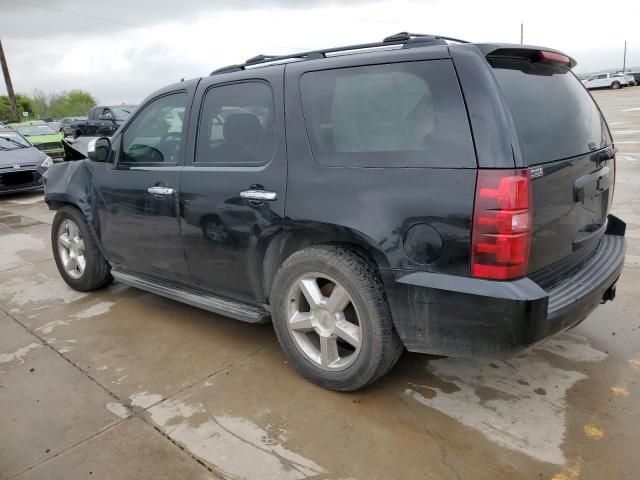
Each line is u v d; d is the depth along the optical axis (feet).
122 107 69.00
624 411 8.66
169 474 7.68
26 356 11.48
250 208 9.80
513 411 8.79
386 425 8.56
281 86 9.55
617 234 11.07
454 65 7.63
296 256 9.34
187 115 11.21
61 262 15.49
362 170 8.39
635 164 32.04
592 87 152.66
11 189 33.53
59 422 9.02
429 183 7.67
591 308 8.59
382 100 8.32
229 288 10.93
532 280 7.85
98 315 13.61
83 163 14.33
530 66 8.48
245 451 8.09
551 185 7.78
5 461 8.09
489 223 7.17
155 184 11.69
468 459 7.71
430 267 7.75
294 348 9.84
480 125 7.30
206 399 9.52
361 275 8.56
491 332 7.44
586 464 7.50
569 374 9.84
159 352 11.43
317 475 7.54
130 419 9.02
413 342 8.30
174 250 11.66
